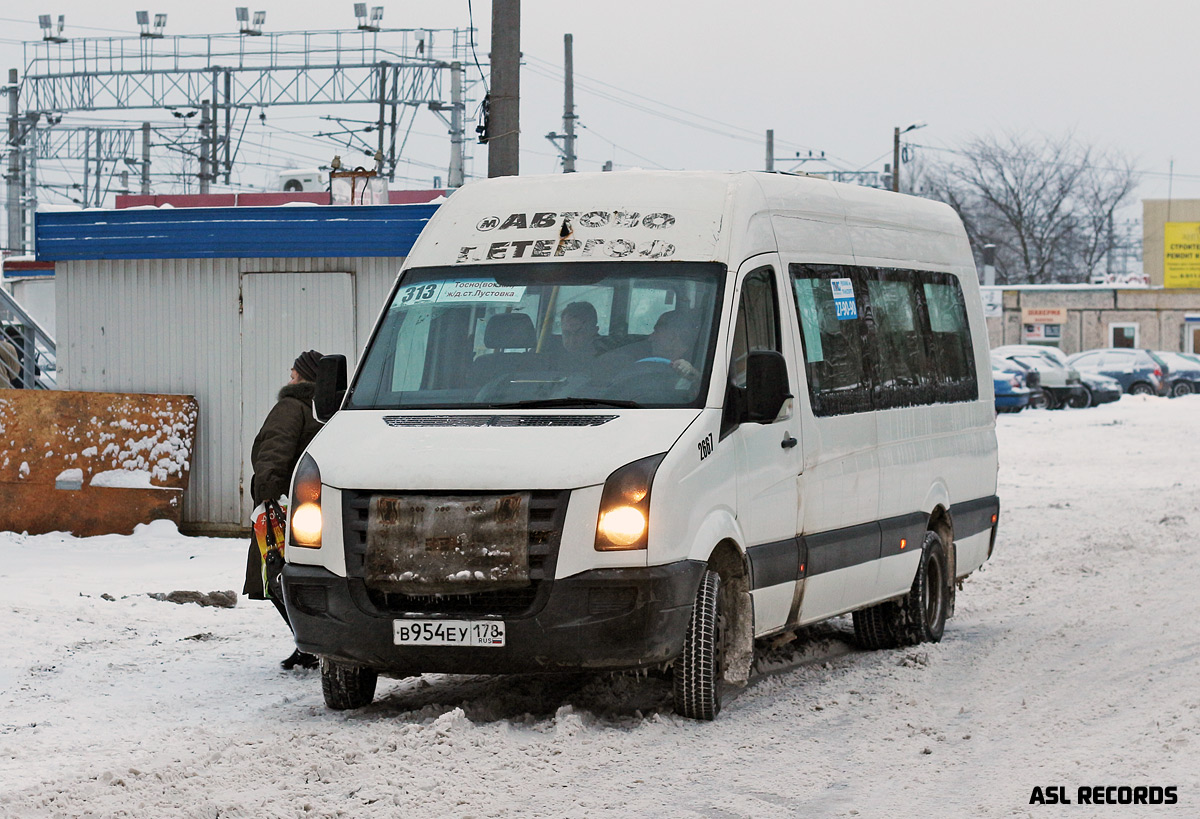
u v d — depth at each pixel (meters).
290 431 9.26
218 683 8.98
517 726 7.55
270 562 9.14
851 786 6.46
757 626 8.18
